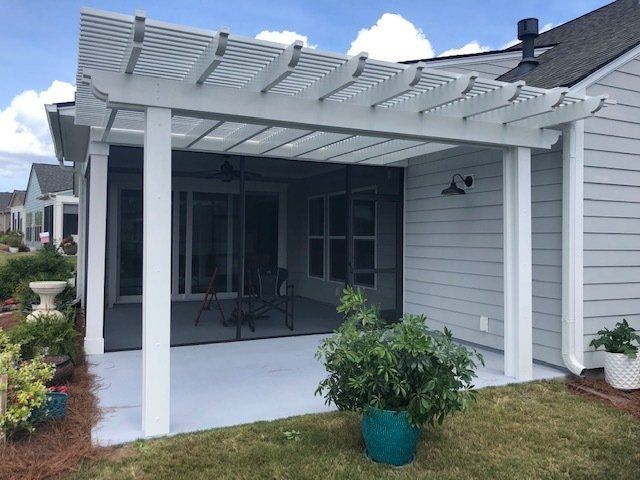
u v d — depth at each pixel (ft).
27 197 111.55
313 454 9.93
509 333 15.21
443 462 9.71
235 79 11.75
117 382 14.29
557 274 15.92
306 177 28.07
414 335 9.39
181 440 10.43
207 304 27.91
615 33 19.43
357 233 22.74
